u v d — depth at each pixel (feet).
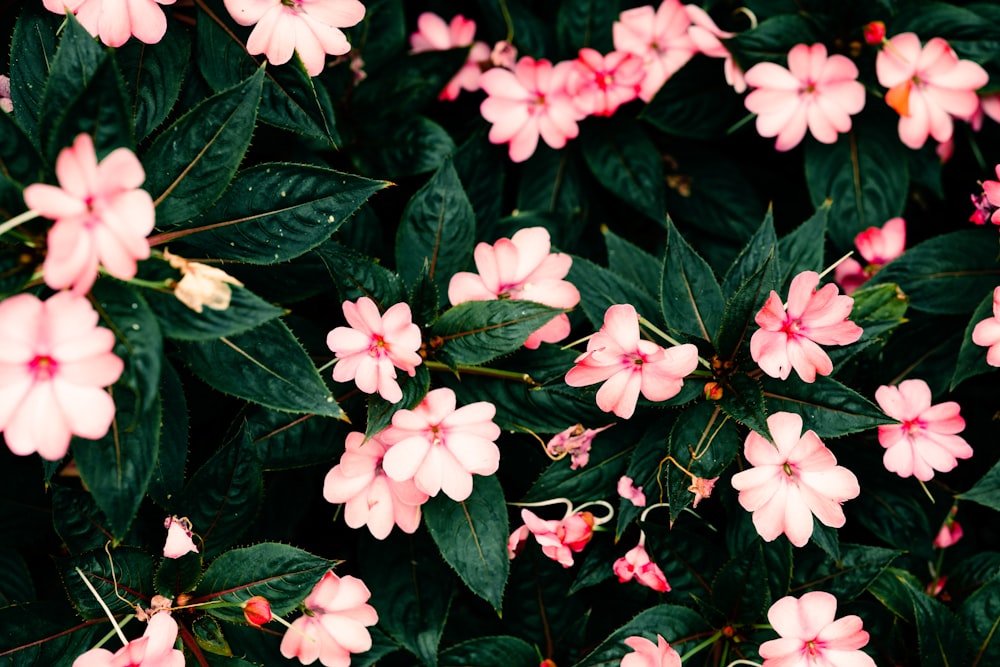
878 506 2.79
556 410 2.61
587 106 2.90
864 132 2.97
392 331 2.44
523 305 2.49
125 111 2.21
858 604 2.80
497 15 3.03
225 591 2.50
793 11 2.95
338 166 2.97
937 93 2.89
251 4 2.49
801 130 2.89
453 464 2.49
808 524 2.51
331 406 2.35
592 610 2.86
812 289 2.44
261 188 2.43
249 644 2.58
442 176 2.69
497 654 2.75
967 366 2.72
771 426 2.50
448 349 2.54
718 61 2.95
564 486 2.67
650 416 2.65
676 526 2.76
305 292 2.63
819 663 2.54
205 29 2.57
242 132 2.33
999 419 2.93
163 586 2.49
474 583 2.56
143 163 2.34
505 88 2.92
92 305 2.18
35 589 2.72
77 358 2.12
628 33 2.94
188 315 2.22
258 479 2.52
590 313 2.70
